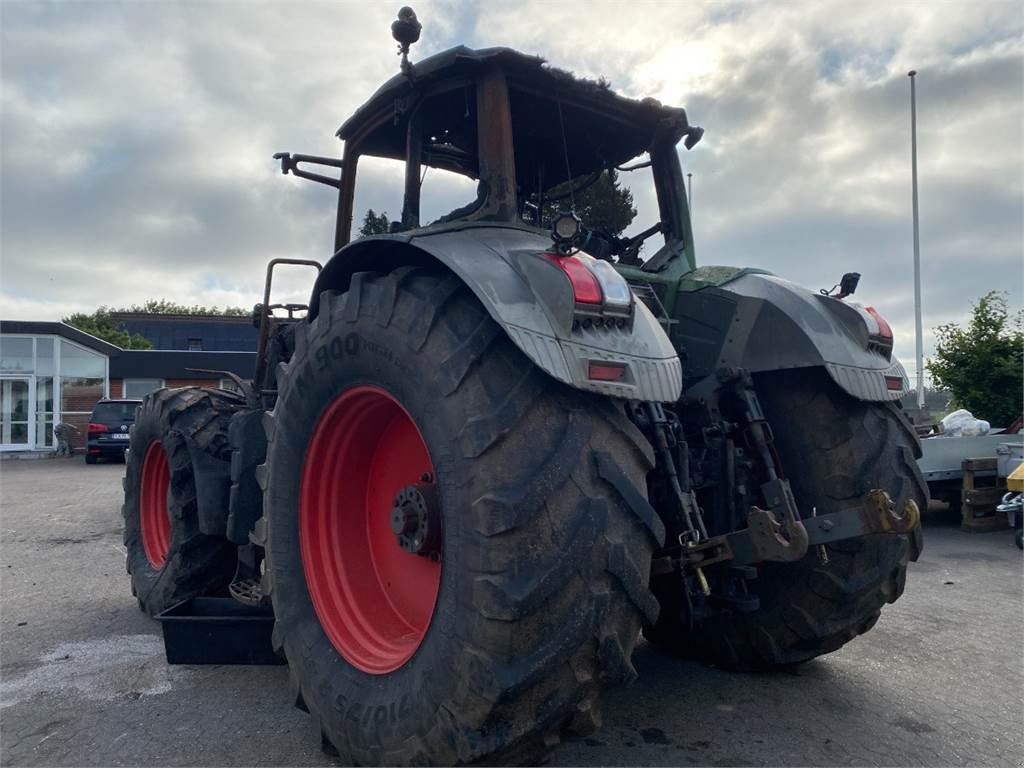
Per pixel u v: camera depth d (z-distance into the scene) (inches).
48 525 352.2
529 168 148.1
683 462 112.5
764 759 109.7
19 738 123.2
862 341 124.5
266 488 127.0
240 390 214.7
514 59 113.2
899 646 158.9
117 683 147.3
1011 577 225.3
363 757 98.9
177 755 116.2
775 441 129.3
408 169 128.7
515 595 78.6
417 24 117.3
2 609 203.6
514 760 86.3
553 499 81.3
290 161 160.4
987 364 505.0
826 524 99.3
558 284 86.2
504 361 87.1
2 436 933.2
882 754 111.0
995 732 118.2
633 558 84.6
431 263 102.9
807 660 137.9
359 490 123.8
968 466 309.7
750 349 126.1
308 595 117.0
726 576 118.5
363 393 107.0
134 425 216.1
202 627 149.5
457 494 84.7
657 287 134.9
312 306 123.9
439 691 86.2
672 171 143.3
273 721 128.5
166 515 208.2
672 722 122.2
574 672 82.7
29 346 944.9
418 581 113.3
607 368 85.7
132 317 1886.1
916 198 654.5
